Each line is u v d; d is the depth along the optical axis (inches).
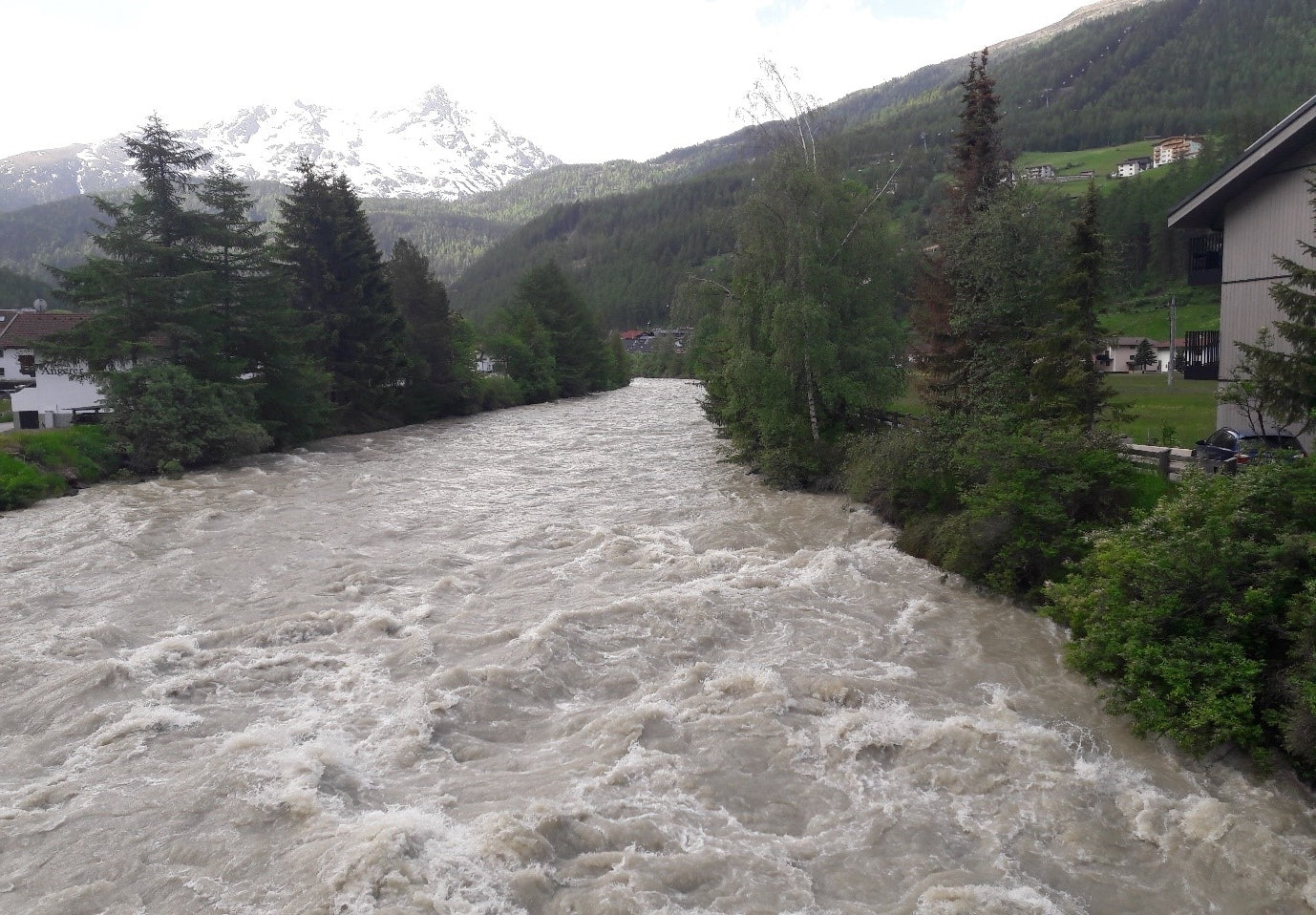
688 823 324.5
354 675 466.3
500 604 596.1
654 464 1331.2
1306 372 565.9
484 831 308.0
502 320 3257.9
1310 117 739.4
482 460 1402.6
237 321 1470.2
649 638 520.1
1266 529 399.2
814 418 1090.1
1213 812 329.7
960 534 642.2
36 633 546.0
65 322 2046.0
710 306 1217.4
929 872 298.7
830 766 370.0
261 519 912.3
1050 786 354.3
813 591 618.2
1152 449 786.8
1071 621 497.4
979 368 896.9
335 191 1851.6
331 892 276.5
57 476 1090.7
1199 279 965.2
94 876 295.1
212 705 434.3
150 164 1360.7
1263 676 370.9
